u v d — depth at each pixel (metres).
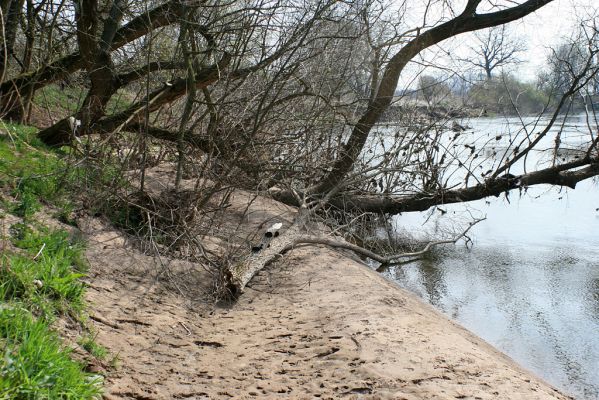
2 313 4.24
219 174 9.82
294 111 11.56
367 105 13.57
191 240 8.35
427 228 14.67
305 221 10.97
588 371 6.95
